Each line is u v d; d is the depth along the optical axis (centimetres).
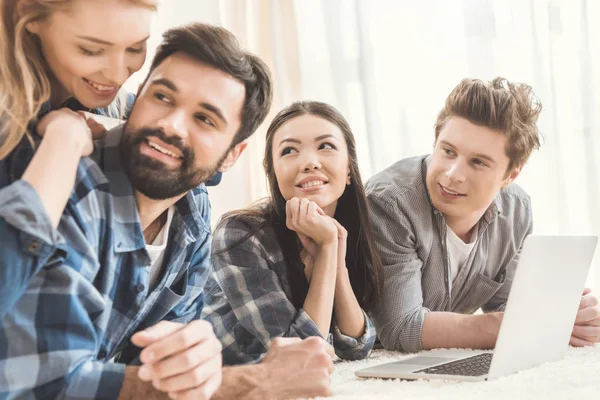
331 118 137
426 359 115
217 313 128
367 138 232
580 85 205
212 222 246
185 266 102
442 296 149
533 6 211
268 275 125
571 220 205
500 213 154
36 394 75
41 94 89
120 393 78
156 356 75
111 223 86
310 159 132
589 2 204
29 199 73
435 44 226
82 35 86
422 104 228
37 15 86
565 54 207
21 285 72
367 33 234
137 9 88
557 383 92
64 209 80
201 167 88
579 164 205
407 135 229
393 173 152
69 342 76
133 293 91
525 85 145
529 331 102
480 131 136
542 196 208
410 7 229
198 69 87
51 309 76
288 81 246
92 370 78
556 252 102
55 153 79
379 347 150
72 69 89
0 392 72
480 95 137
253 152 246
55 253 76
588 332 131
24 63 85
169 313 102
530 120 141
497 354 96
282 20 248
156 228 97
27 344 74
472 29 220
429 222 145
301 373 90
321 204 133
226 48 88
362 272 141
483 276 154
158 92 86
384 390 92
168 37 88
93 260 81
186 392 77
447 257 147
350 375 110
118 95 117
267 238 131
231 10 253
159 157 86
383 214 144
